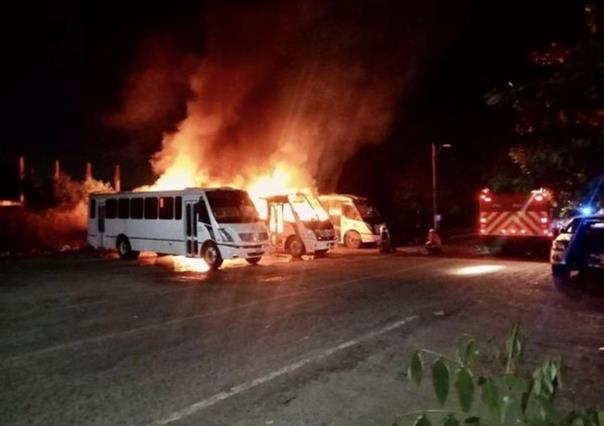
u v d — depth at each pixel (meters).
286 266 18.75
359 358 7.39
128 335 8.83
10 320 10.09
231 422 5.29
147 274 16.88
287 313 10.48
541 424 2.40
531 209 21.73
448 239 35.16
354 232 26.05
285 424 5.23
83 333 8.98
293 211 21.70
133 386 6.32
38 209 35.59
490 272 16.78
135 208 21.70
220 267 18.78
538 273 16.47
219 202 18.97
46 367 7.09
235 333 8.89
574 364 7.08
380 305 11.23
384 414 5.44
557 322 9.57
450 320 9.75
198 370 6.92
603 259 13.27
